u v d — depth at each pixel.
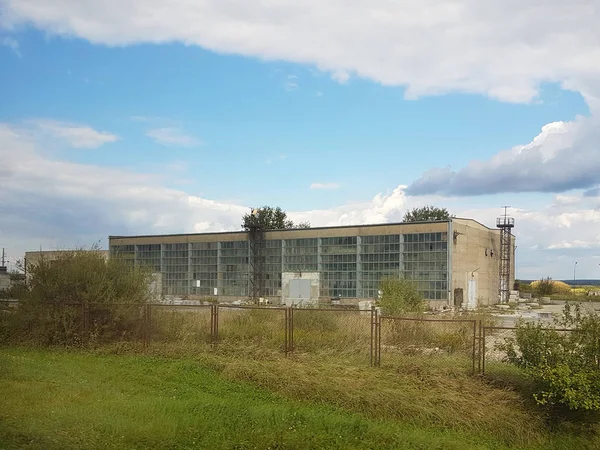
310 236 60.25
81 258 21.86
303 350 17.11
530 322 13.84
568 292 85.69
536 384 12.09
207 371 15.71
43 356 18.47
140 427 9.41
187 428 9.60
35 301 20.97
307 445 9.10
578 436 11.18
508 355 12.60
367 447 9.40
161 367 16.23
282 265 61.84
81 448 8.24
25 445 8.20
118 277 21.81
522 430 11.36
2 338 20.98
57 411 10.28
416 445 9.88
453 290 52.78
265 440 9.17
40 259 22.14
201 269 67.12
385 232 55.84
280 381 14.05
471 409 11.93
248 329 19.58
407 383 13.35
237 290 64.50
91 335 20.09
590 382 11.09
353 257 57.44
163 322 20.34
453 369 13.95
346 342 17.41
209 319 20.86
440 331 18.41
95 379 14.45
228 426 9.95
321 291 58.88
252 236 63.66
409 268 54.22
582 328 11.87
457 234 54.22
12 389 12.11
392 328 18.23
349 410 12.27
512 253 73.50
